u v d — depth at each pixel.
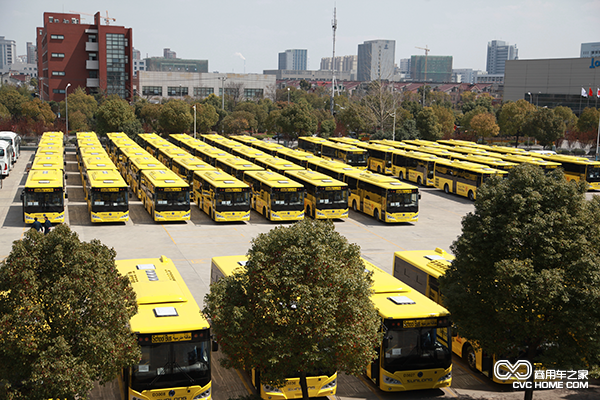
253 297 12.79
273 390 15.40
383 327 15.98
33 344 10.41
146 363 14.05
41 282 11.03
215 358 18.84
